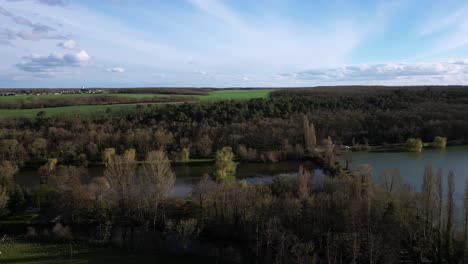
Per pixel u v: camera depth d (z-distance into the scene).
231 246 58.00
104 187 72.00
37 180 100.25
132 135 122.38
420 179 88.06
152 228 65.31
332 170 98.75
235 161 118.69
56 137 122.19
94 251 57.91
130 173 75.69
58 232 62.75
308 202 60.66
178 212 68.50
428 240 52.94
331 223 57.47
